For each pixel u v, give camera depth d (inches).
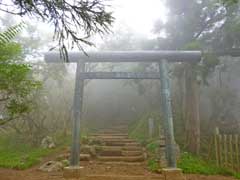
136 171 345.4
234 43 466.3
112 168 366.0
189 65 478.6
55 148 530.0
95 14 133.2
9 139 590.6
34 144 558.3
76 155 305.9
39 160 418.3
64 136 628.4
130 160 430.3
